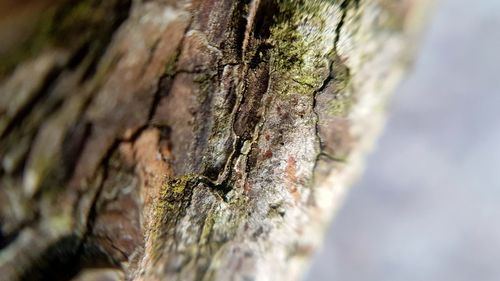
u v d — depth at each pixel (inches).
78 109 4.5
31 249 4.4
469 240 7.7
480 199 7.6
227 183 3.7
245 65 3.7
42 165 4.5
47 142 4.6
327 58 3.7
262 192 3.8
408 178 7.4
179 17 4.0
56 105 4.7
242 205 3.8
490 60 7.3
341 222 7.3
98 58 4.6
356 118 4.3
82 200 4.3
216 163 3.7
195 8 3.8
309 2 3.6
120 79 4.3
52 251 4.3
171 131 3.9
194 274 4.1
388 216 7.4
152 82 4.1
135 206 4.0
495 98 7.3
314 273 7.3
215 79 3.7
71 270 4.1
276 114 3.6
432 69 7.3
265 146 3.7
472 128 7.4
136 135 4.1
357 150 4.5
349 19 3.8
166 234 3.9
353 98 4.1
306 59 3.6
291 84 3.6
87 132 4.4
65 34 5.0
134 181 4.0
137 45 4.3
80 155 4.4
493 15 7.1
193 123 3.8
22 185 4.6
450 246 7.6
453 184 7.5
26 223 4.5
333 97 3.9
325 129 3.9
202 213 3.8
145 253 3.9
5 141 4.8
